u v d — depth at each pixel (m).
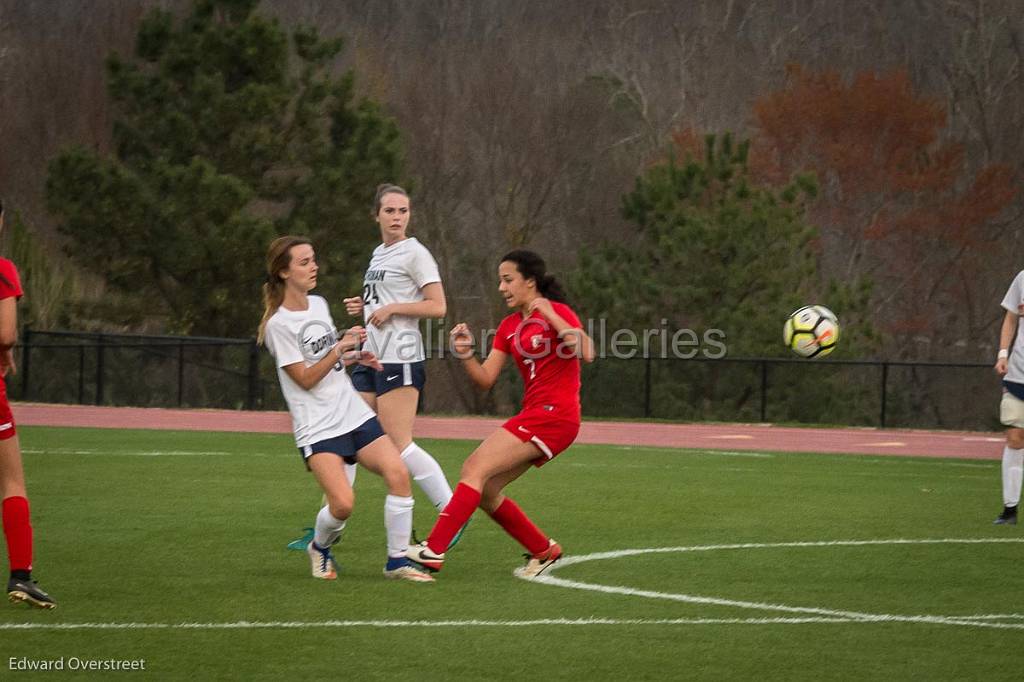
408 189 132.00
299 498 48.38
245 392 120.69
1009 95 196.25
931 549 38.06
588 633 26.73
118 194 120.06
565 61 196.88
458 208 183.50
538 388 32.38
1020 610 29.34
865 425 112.12
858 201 186.88
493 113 182.25
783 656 25.00
